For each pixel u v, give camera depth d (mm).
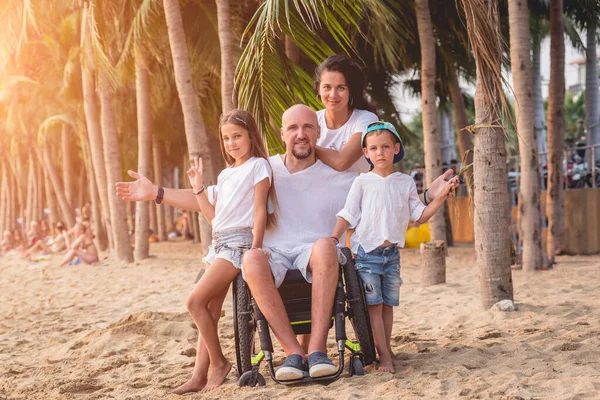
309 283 4406
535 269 10852
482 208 6840
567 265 11852
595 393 3619
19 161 39031
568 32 18547
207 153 12398
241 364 4531
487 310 6781
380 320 4621
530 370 4285
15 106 27250
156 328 6711
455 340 5617
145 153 17844
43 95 25672
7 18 15812
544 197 16078
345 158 4699
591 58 17266
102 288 12852
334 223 4707
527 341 5277
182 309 9289
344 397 3900
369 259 4578
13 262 22516
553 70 13062
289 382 4227
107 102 18188
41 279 15508
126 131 23188
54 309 10258
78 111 24906
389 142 4539
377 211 4547
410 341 5777
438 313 7328
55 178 30609
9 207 43062
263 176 4480
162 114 22219
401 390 3953
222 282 4496
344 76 4797
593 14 14984
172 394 4484
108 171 18406
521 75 10336
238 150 4594
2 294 12977
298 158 4660
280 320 4262
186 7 14836
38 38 21328
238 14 14484
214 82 18406
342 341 4266
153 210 34000
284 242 4586
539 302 7402
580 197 14359
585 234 14250
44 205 46844
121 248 18422
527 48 10242
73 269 17391
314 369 4094
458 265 13039
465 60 17312
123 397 4551
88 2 13789
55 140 31328
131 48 15945
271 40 7891
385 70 17859
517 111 9328
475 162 6863
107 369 5594
